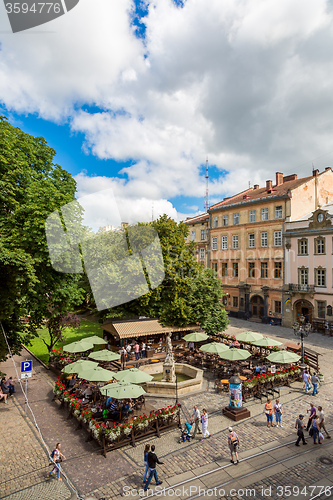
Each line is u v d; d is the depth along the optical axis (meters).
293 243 35.81
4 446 12.05
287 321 35.81
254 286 40.12
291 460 10.92
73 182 21.16
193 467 10.59
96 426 12.12
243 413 14.38
